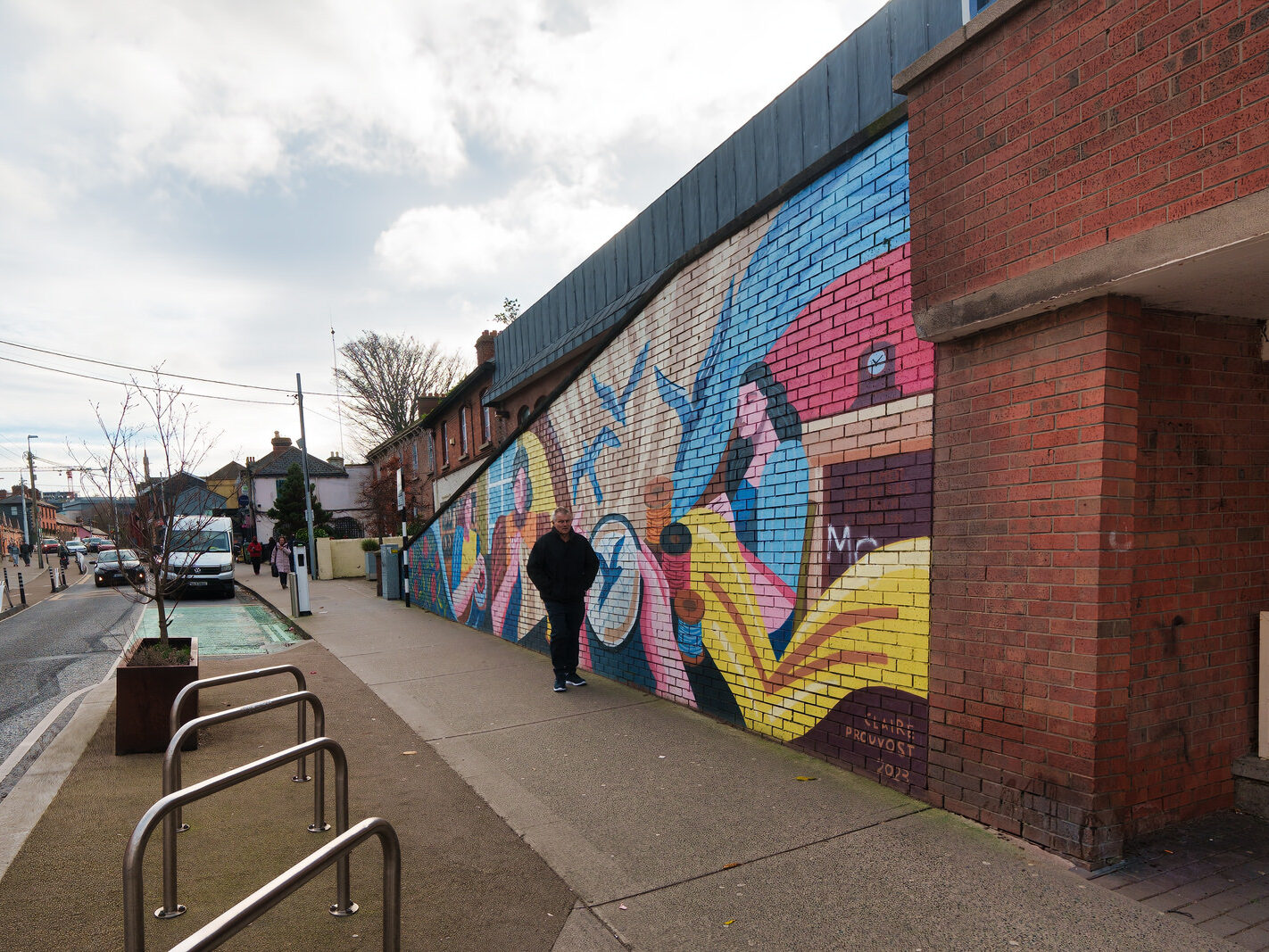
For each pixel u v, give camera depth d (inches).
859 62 255.9
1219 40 107.2
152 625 529.7
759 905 121.3
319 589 786.8
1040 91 135.0
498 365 712.4
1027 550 140.2
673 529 259.0
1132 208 119.3
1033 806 137.9
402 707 257.6
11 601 780.6
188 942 63.6
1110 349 128.0
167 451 301.7
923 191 161.2
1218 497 147.0
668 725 226.8
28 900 124.2
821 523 193.8
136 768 193.0
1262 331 150.3
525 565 384.5
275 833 153.2
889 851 137.5
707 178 348.8
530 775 185.8
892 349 172.6
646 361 279.1
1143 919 112.5
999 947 107.1
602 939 113.2
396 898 88.1
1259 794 145.8
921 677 162.9
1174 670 141.7
